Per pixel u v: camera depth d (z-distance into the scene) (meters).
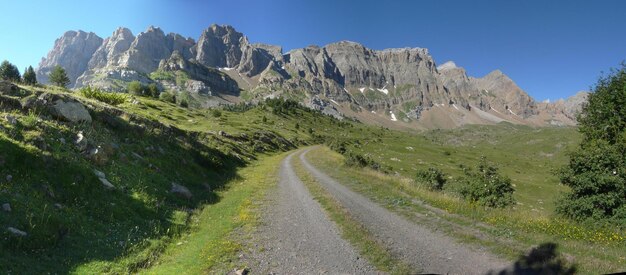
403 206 22.44
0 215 12.21
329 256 13.60
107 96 46.69
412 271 11.78
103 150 22.78
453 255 13.13
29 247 11.84
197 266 12.93
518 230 16.39
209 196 27.64
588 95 25.47
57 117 23.34
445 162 166.25
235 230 17.62
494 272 11.38
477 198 30.92
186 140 39.75
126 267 12.92
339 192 28.28
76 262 12.28
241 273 12.02
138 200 19.70
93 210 16.36
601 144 21.12
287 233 16.94
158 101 117.50
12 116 18.94
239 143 75.69
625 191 17.84
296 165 55.59
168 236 17.06
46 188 15.35
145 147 29.14
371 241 14.97
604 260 11.82
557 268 11.28
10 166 14.95
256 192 29.36
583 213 18.97
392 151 185.00
